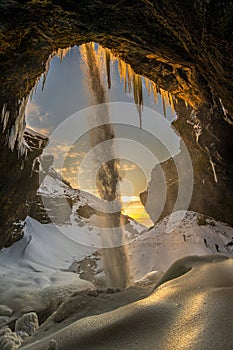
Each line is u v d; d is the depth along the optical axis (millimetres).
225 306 1429
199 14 3248
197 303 1541
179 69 5422
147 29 4082
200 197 11734
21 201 8891
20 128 6520
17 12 3578
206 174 10977
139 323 1527
